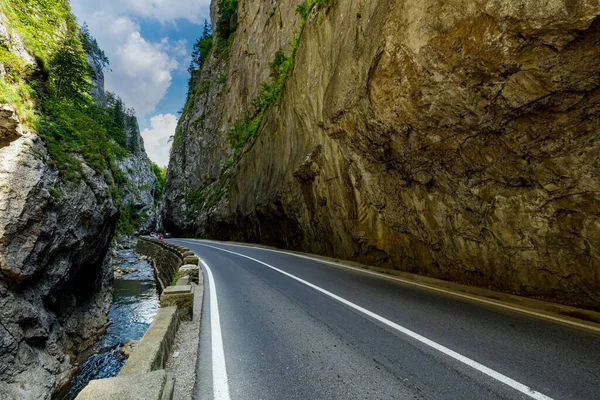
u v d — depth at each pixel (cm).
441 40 500
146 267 2697
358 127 833
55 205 998
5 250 800
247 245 2441
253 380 316
